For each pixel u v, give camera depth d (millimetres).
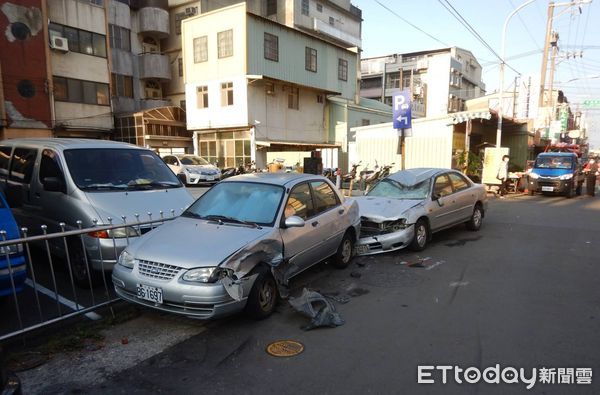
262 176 5977
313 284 5816
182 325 4465
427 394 3184
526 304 5000
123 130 28922
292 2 36094
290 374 3477
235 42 24203
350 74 33281
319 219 5820
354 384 3320
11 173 6988
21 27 23016
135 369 3588
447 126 18672
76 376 3477
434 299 5195
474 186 9633
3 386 2113
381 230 7266
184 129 29516
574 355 3758
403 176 8852
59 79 25688
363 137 21594
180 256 4207
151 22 31672
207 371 3543
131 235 5332
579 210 13320
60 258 6160
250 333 4258
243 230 4750
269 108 25547
